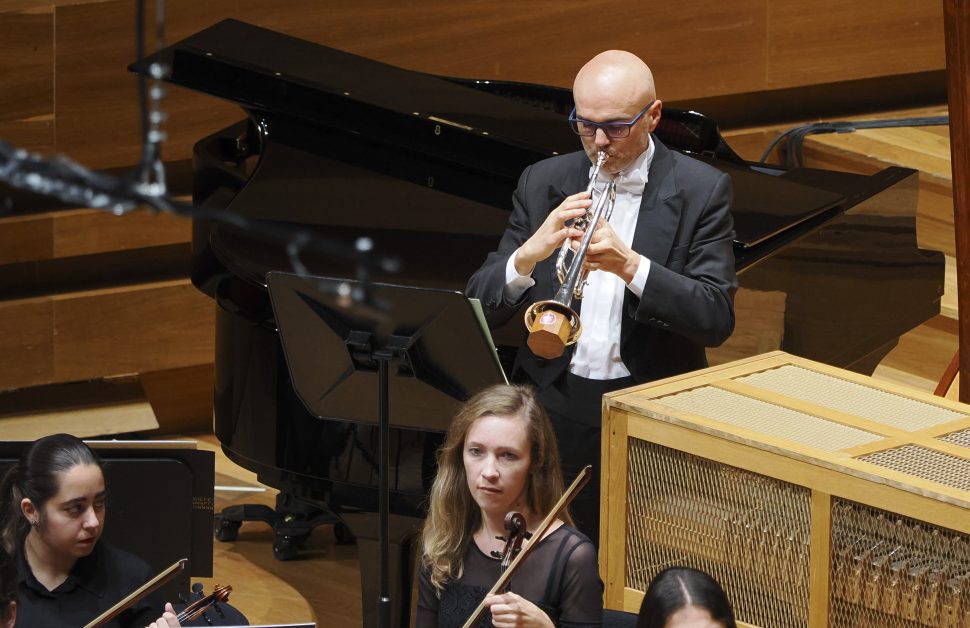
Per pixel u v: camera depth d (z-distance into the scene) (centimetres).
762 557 761
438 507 791
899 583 705
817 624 741
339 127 1438
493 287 984
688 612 607
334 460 1104
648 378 1002
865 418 800
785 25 2027
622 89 954
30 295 1870
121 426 1841
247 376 1171
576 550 761
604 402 811
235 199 1344
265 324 1152
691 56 2025
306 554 1465
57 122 1848
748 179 1359
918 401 843
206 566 1019
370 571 1136
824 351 1311
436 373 871
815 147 1939
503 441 756
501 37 1992
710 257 992
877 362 1441
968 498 665
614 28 2006
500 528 777
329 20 1934
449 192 1398
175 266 1919
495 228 1326
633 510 816
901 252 1412
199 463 1003
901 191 1412
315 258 1232
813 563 736
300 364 903
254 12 1898
